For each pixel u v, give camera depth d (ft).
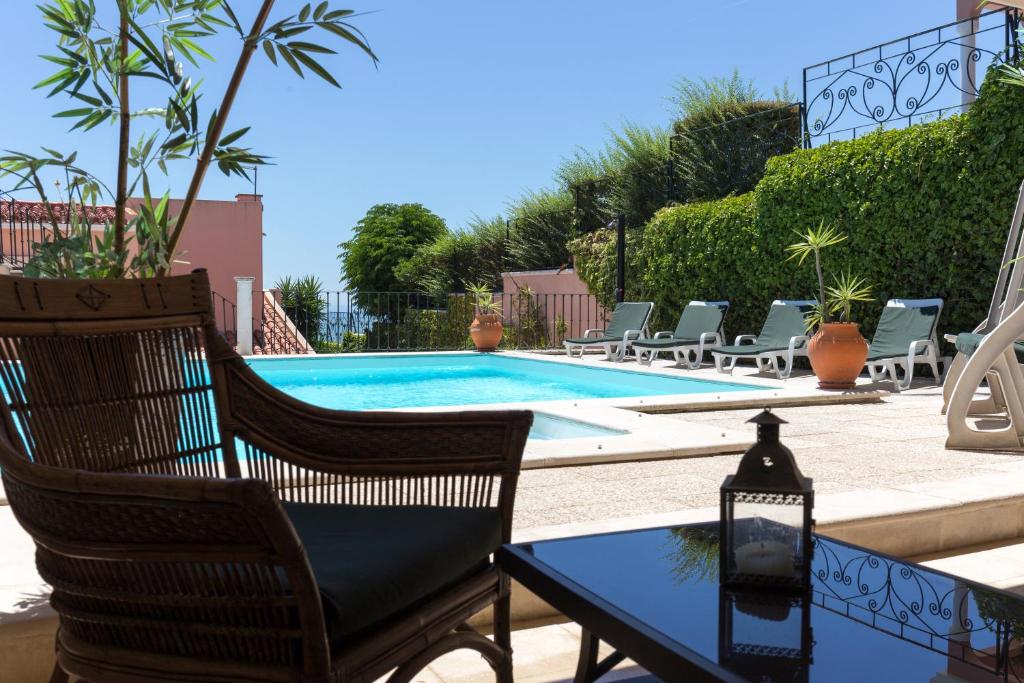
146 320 5.11
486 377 29.71
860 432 14.55
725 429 14.32
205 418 5.43
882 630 3.62
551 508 9.05
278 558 3.37
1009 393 12.77
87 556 3.56
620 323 30.99
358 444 5.35
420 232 77.61
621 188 42.52
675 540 4.91
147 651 3.78
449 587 4.56
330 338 38.04
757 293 28.50
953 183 22.09
